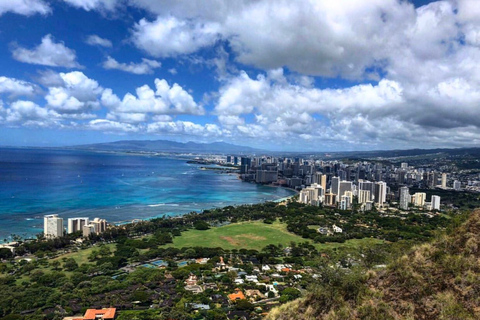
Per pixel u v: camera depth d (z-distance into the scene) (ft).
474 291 77.56
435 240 97.86
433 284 83.82
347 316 87.51
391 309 83.10
